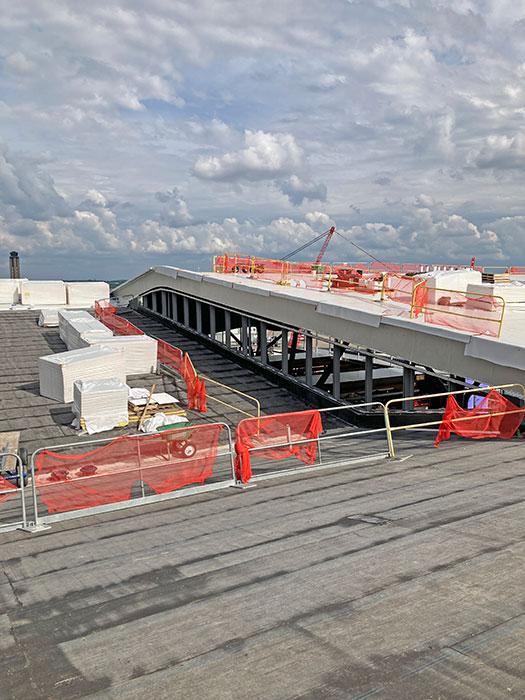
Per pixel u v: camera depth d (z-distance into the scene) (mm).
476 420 14508
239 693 4133
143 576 7043
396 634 4758
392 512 8672
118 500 11688
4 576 7750
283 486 11742
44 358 23656
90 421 20156
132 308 46562
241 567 6941
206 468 12422
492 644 4426
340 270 31938
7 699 4422
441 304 21375
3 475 15180
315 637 4859
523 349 15789
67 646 5266
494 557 6281
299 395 25531
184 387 25156
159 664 4707
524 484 9578
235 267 37438
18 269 58906
